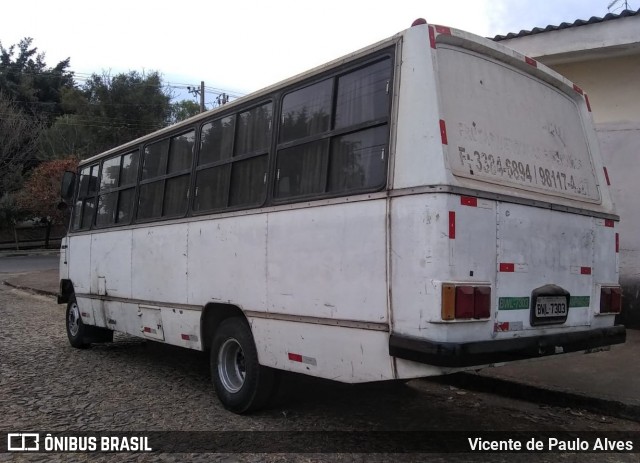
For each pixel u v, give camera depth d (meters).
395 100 3.83
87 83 39.03
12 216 34.66
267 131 5.01
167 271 6.23
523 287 3.93
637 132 8.58
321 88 4.49
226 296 5.23
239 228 5.12
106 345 8.89
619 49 8.65
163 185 6.55
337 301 4.05
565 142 4.83
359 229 3.92
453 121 3.79
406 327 3.54
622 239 8.62
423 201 3.52
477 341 3.53
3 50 45.53
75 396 5.84
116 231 7.42
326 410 5.37
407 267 3.56
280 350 4.60
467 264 3.54
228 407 5.25
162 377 6.70
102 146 38.19
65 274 8.91
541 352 3.95
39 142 37.62
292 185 4.64
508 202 3.88
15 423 4.96
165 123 39.69
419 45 3.76
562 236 4.33
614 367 6.39
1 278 20.89
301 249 4.40
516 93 4.43
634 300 8.41
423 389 6.19
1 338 9.38
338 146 4.25
